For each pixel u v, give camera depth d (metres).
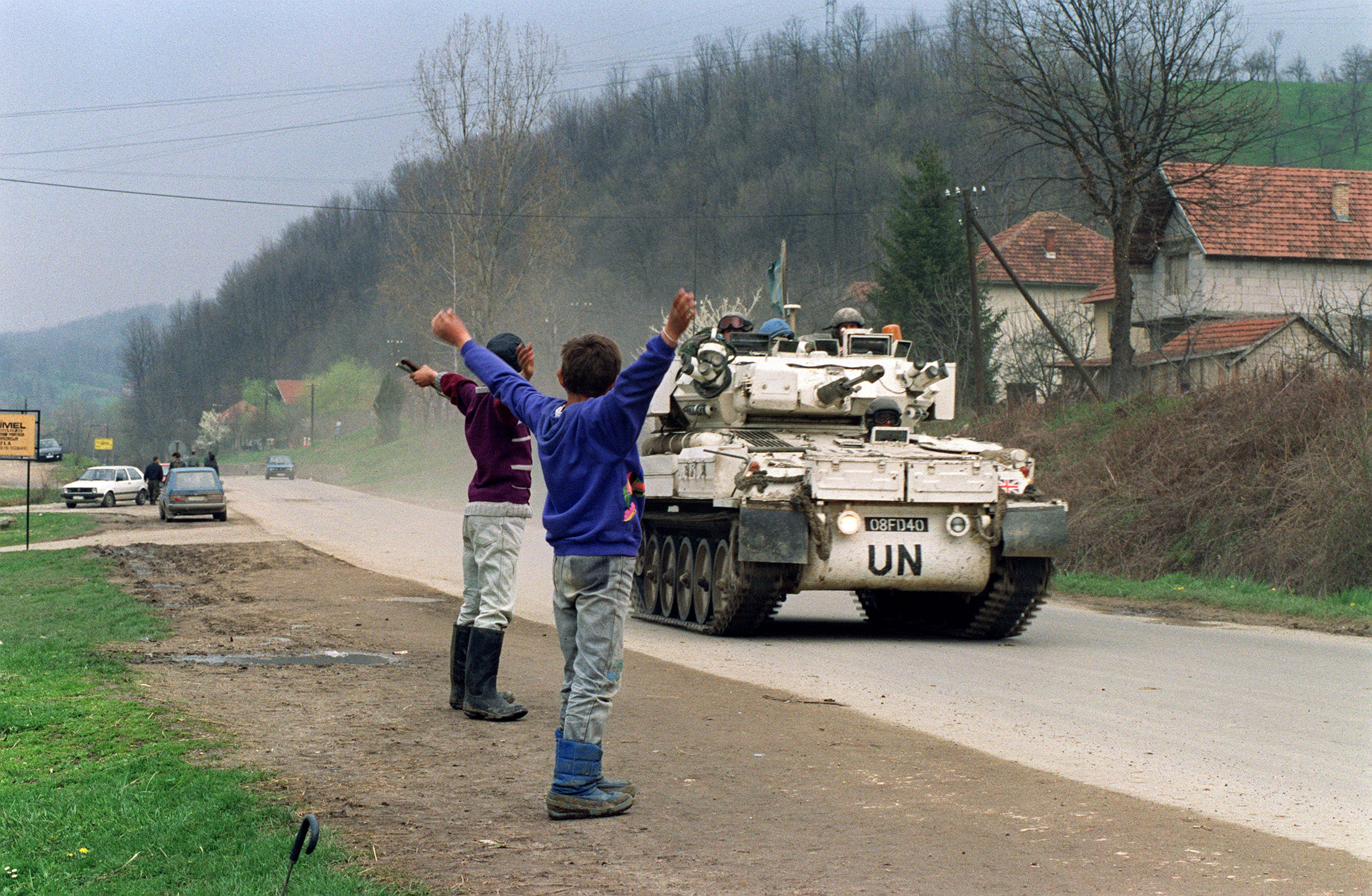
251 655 9.72
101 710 7.05
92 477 49.09
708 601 12.82
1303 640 12.36
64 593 16.47
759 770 5.97
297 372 129.12
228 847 4.57
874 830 4.93
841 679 9.34
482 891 4.12
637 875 4.31
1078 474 22.50
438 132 53.69
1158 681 9.40
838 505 11.74
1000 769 6.10
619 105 67.56
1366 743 6.98
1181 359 34.09
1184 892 4.19
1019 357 40.84
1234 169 43.38
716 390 13.42
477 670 7.08
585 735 5.07
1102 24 32.44
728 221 60.56
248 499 50.66
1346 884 4.30
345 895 4.00
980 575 12.05
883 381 13.87
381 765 5.91
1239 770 6.25
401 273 60.09
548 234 54.81
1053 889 4.20
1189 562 18.48
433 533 29.50
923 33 61.66
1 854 4.55
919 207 44.81
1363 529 15.91
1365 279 41.50
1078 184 34.41
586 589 5.07
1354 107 77.94
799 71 62.69
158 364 139.62
